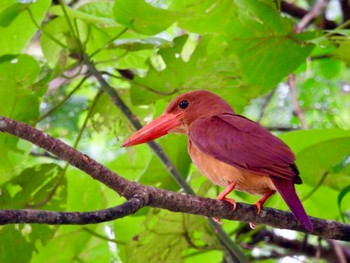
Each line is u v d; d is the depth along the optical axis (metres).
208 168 8.68
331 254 12.48
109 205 10.95
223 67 10.31
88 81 13.46
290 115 13.82
